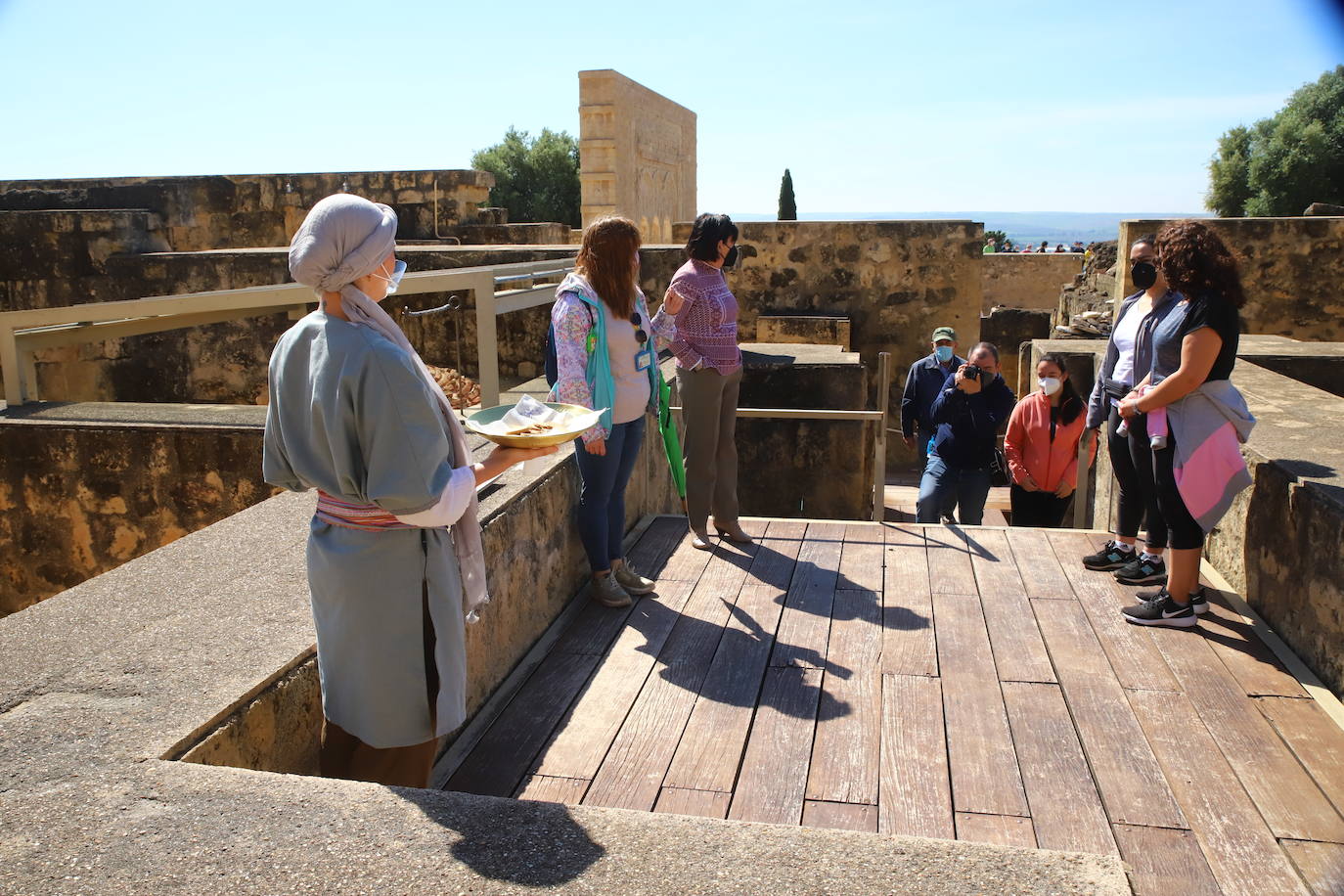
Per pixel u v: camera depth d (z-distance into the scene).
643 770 2.87
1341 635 3.22
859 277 11.23
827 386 7.52
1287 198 33.75
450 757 2.93
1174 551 3.78
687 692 3.35
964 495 6.38
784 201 39.47
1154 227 9.86
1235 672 3.44
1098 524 6.25
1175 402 3.66
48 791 1.70
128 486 5.43
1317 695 3.24
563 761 2.91
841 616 3.97
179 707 2.00
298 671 2.25
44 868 1.50
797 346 8.55
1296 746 2.94
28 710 1.98
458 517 2.02
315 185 12.68
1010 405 6.39
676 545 4.88
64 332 6.13
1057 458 6.32
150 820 1.62
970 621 3.91
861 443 7.45
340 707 2.04
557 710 3.22
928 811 2.66
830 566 4.55
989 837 2.54
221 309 5.41
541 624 3.81
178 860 1.52
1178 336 3.64
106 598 2.62
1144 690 3.32
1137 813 2.64
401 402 1.83
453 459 2.08
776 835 1.58
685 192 21.86
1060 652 3.61
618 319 3.92
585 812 1.65
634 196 17.42
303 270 1.84
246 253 8.89
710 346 4.54
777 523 5.22
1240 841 2.51
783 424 7.49
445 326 8.40
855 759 2.91
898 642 3.72
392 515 1.94
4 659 2.22
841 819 2.63
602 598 4.09
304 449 1.95
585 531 4.03
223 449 5.29
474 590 2.22
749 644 3.73
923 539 4.93
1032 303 25.42
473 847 1.55
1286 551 3.68
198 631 2.39
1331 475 3.59
